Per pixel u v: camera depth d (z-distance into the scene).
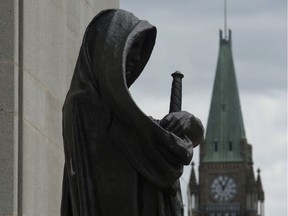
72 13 12.00
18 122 9.88
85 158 7.87
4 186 9.66
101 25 8.04
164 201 7.85
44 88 10.64
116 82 7.77
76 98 7.93
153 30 8.13
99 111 7.89
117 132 7.84
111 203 7.82
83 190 7.84
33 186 10.11
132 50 8.07
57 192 11.03
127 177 7.82
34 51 10.35
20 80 9.96
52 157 10.86
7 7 9.98
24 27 10.07
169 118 7.96
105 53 7.87
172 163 7.82
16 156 9.77
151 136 7.77
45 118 10.64
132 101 7.75
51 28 11.03
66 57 11.65
